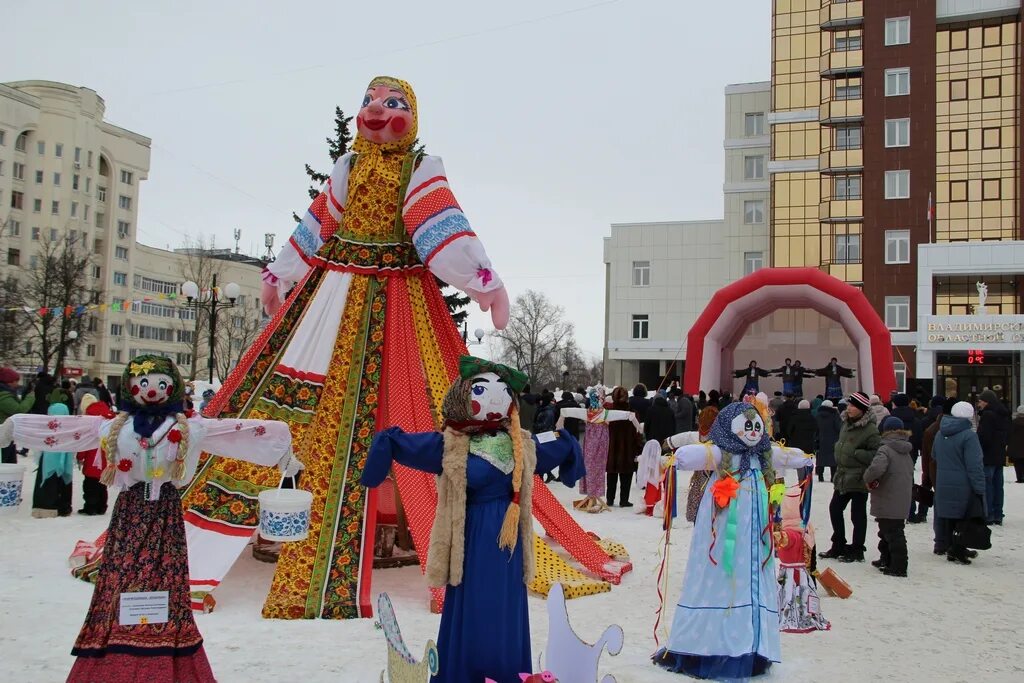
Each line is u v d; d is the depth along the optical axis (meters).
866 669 6.30
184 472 5.05
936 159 40.19
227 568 7.46
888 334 25.14
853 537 10.75
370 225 8.80
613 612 7.75
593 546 9.30
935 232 40.00
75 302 44.97
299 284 8.98
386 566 9.06
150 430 4.96
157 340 73.31
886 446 9.84
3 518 12.07
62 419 5.21
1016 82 39.47
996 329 34.12
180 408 5.20
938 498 10.91
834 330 32.62
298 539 5.66
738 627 5.96
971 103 39.97
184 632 4.92
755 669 6.05
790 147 42.50
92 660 4.76
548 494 9.44
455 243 8.02
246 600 7.69
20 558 9.21
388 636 4.69
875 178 40.75
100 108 68.69
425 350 8.66
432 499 7.95
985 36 39.97
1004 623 7.77
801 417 19.48
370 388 8.34
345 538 7.63
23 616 6.90
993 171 39.56
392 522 10.08
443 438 5.06
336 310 8.56
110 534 4.96
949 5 40.28
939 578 9.74
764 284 26.27
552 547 9.72
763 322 33.31
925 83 40.25
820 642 7.02
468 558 4.92
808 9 42.53
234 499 7.82
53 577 8.29
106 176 70.19
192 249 66.88
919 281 36.53
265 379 8.48
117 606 4.80
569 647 4.80
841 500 10.74
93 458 12.27
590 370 86.75
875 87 40.84
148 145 73.44
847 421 10.75
